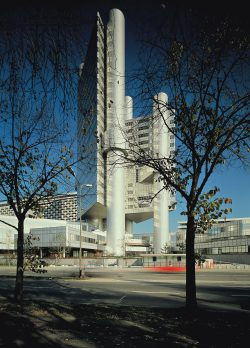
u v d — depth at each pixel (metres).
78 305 12.91
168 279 29.83
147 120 10.75
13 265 68.88
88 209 122.62
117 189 113.56
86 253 103.50
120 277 32.62
